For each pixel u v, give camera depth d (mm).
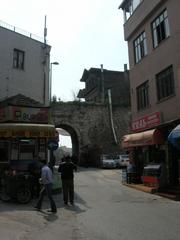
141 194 18109
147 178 20016
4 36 22984
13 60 23438
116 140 47625
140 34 24438
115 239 8562
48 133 17609
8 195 14766
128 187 21688
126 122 48875
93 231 9484
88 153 45719
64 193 14820
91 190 20016
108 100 49656
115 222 10711
